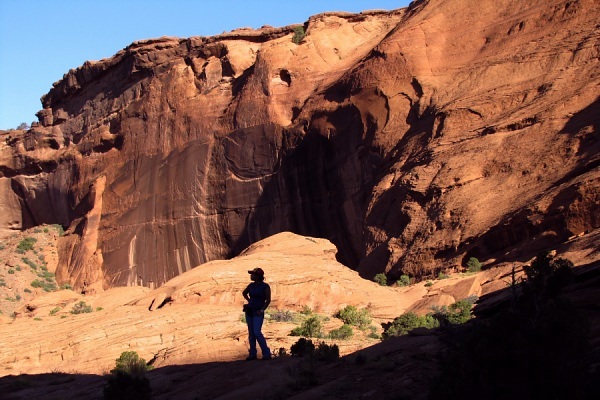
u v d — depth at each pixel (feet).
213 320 85.20
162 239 246.47
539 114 144.15
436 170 151.33
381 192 163.94
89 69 306.55
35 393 58.85
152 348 80.64
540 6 176.04
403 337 43.52
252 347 46.88
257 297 47.09
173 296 96.48
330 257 118.42
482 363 26.99
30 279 270.67
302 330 72.43
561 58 156.56
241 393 39.01
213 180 236.84
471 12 193.16
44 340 87.97
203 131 244.42
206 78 257.14
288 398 36.55
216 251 233.96
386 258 146.20
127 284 251.19
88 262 264.11
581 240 100.48
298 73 230.48
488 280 108.78
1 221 329.11
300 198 211.20
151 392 46.47
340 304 98.53
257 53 245.04
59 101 327.67
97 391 54.65
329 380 38.22
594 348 28.96
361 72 198.70
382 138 183.73
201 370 52.39
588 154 124.98
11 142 338.34
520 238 119.85
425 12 203.92
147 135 262.26
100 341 85.40
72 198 295.48
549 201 116.67
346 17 252.42
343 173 196.03
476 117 159.43
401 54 191.62
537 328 26.94
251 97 232.94
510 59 168.76
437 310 92.99
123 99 287.48
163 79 267.80
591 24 160.35
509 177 135.54
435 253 133.49
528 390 26.32
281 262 103.81
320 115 207.41
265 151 223.92
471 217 132.05
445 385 27.89
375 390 34.27
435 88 182.29
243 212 226.99
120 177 268.41
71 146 310.24
